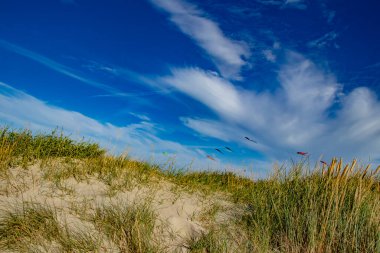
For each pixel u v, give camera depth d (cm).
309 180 500
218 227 425
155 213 422
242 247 374
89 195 439
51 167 504
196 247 363
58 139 613
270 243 399
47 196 415
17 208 369
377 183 535
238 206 519
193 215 443
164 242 369
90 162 564
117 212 395
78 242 328
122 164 586
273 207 455
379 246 357
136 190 490
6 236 316
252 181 650
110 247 335
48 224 342
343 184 458
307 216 413
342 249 370
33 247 308
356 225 385
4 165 474
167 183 570
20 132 586
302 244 389
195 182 607
